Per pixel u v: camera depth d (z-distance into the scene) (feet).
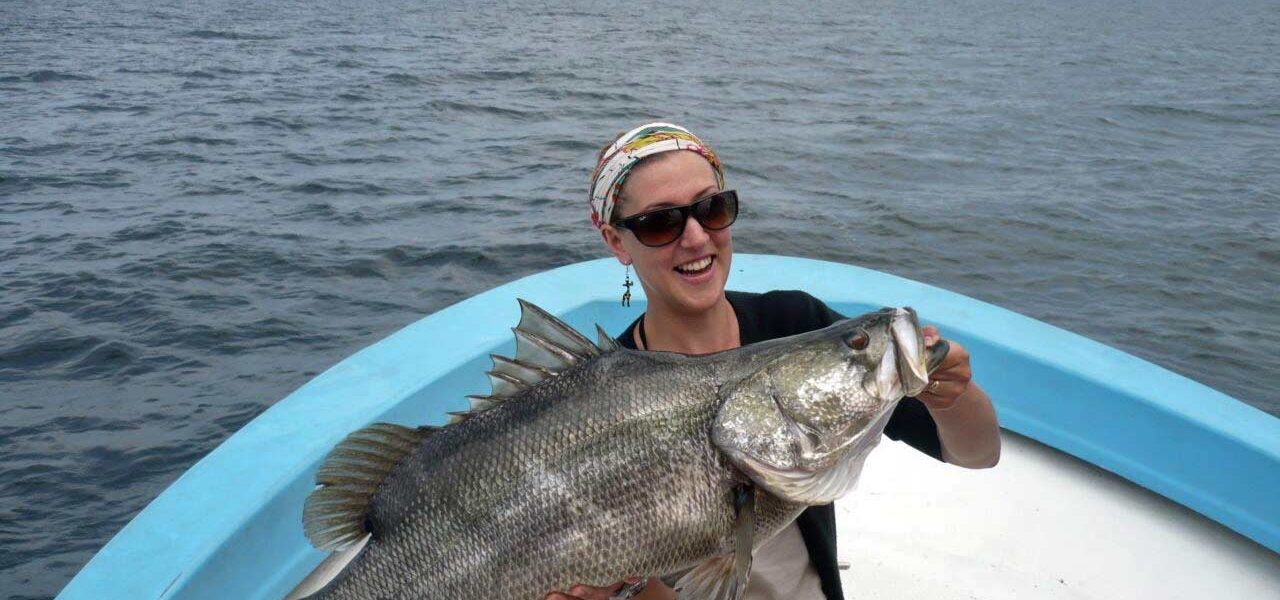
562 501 6.22
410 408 10.73
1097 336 24.45
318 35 103.30
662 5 183.42
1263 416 10.52
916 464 12.24
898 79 78.84
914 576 10.42
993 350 11.85
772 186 40.06
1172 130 57.67
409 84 68.49
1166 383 11.10
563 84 70.44
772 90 70.28
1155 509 11.24
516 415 6.43
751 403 6.21
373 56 85.51
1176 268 30.04
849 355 6.19
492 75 74.23
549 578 6.24
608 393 6.38
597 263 14.35
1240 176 44.45
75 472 18.02
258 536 8.89
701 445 6.24
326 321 24.91
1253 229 34.76
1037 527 11.05
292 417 10.33
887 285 13.50
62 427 19.56
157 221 33.50
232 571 8.58
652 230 6.84
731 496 6.27
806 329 7.54
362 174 41.24
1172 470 10.73
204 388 21.18
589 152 46.68
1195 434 10.46
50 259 29.32
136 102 59.31
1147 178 43.55
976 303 13.00
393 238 31.60
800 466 6.15
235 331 24.11
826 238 32.42
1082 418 11.36
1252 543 10.71
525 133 51.62
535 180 40.32
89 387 21.25
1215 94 73.51
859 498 11.69
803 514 7.23
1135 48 116.26
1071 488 11.62
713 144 48.75
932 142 51.08
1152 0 254.88
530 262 29.32
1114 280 28.81
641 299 13.08
